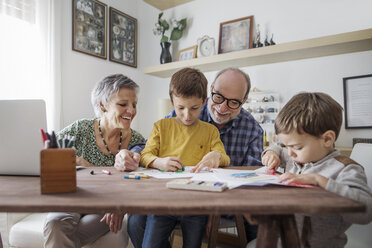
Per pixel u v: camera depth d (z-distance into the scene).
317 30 2.48
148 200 0.51
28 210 0.51
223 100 1.27
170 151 1.14
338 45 2.16
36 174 0.80
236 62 2.68
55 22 2.47
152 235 0.79
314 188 0.60
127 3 3.40
